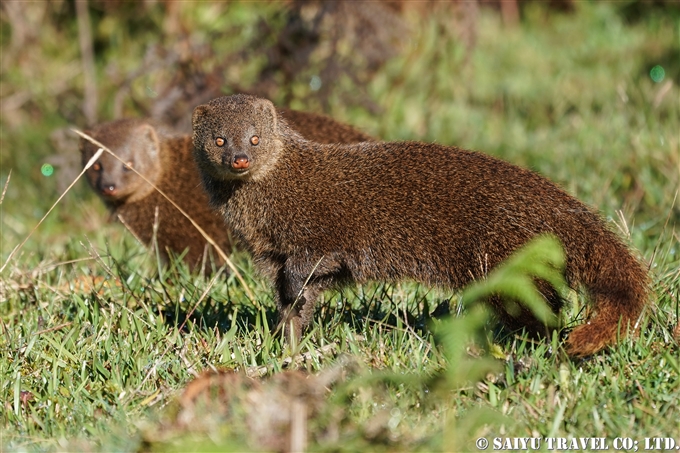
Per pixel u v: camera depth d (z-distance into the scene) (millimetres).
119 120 13711
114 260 10922
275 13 17188
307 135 12180
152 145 13164
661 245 10914
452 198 9141
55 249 13211
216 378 7434
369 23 16500
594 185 13547
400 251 9352
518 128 17094
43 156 17438
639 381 7645
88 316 9664
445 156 9500
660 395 7371
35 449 6965
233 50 16891
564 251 8602
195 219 12844
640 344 8117
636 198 13172
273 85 16281
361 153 9797
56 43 20078
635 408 7203
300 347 8438
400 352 8352
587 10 23656
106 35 19797
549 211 8766
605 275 8398
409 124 17734
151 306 10172
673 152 13695
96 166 13148
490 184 9078
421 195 9281
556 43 22328
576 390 7531
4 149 17828
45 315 9977
